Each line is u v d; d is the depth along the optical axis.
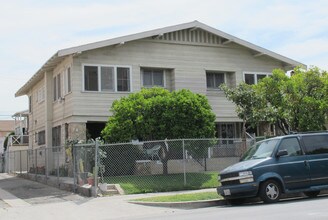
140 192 16.08
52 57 22.86
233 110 25.77
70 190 17.78
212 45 25.50
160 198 13.95
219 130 26.03
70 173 20.91
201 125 18.80
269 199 12.48
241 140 18.95
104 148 18.38
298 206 11.16
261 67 26.83
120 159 18.38
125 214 12.09
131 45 23.50
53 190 18.81
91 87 22.41
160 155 18.55
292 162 12.84
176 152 18.17
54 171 24.73
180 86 24.39
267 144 13.40
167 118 18.31
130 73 23.30
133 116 18.48
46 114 26.78
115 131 18.45
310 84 20.56
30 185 21.77
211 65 25.38
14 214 12.70
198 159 19.11
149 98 19.19
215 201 13.47
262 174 12.45
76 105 21.97
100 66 22.69
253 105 19.95
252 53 26.62
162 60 24.16
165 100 18.59
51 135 26.59
